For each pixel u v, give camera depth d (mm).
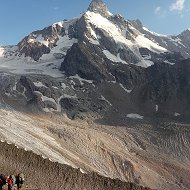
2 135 96562
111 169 104125
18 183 30234
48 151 95938
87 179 39125
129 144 124562
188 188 104625
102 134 125312
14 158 37219
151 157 117125
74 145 109812
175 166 113438
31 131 108938
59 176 37969
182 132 132500
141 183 101500
